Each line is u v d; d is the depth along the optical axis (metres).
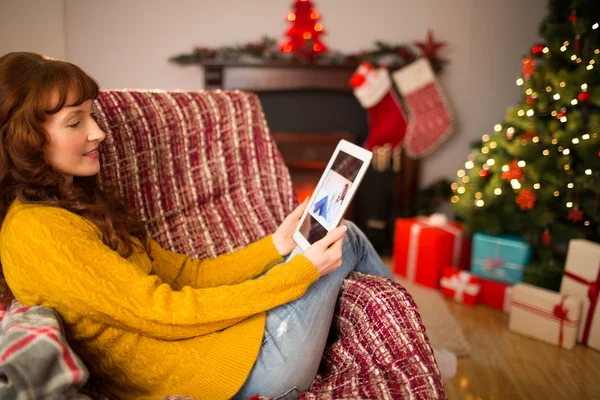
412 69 3.11
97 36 3.18
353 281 1.21
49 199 0.98
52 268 0.91
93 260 0.93
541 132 2.42
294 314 1.08
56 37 2.93
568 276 2.13
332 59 3.12
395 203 3.34
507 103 3.36
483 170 2.62
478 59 3.31
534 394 1.72
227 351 1.03
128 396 1.05
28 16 2.81
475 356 1.99
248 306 1.01
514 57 3.30
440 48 3.29
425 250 2.70
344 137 3.25
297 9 3.07
